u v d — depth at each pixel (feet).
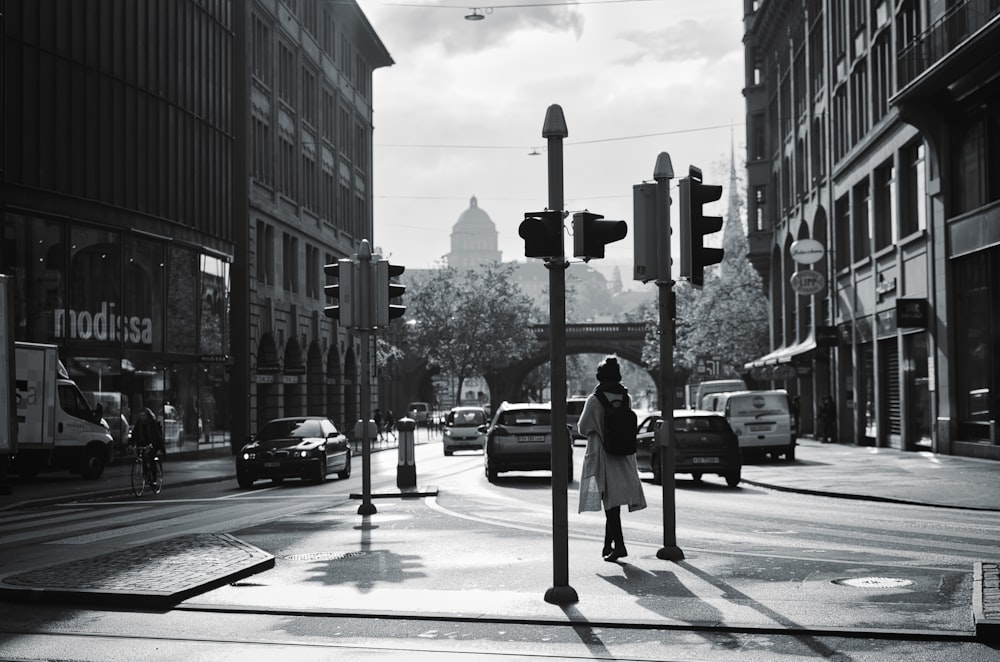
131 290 123.75
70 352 112.06
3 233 103.50
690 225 38.01
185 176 137.90
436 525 50.39
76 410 97.45
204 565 35.19
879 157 128.06
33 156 107.86
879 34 127.34
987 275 96.17
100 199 118.32
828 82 155.84
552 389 29.58
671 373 38.60
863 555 38.73
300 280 189.26
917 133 113.19
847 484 75.56
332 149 215.72
